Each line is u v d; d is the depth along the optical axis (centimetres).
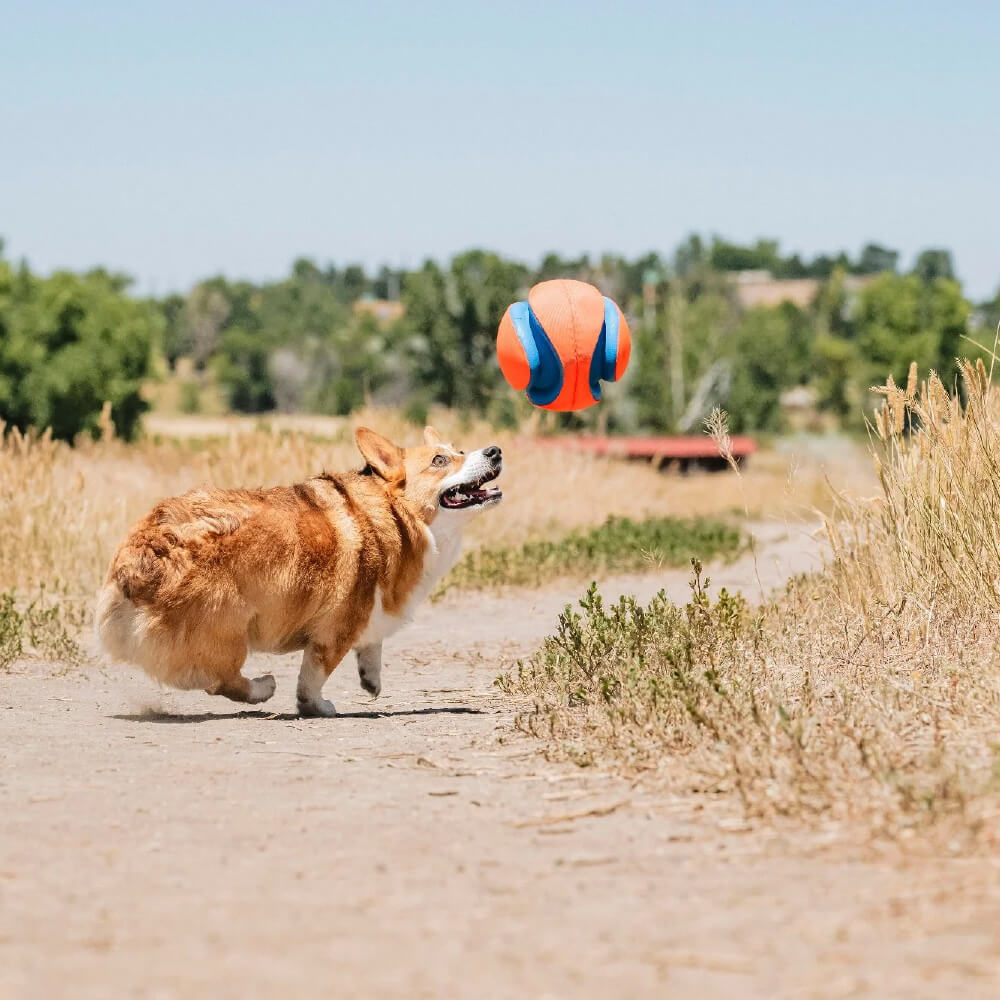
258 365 17638
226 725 936
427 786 725
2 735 883
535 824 639
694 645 1003
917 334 12925
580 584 1989
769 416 12075
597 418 6294
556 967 442
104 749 831
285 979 432
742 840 595
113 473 2345
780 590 1409
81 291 10588
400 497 1015
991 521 1051
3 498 1780
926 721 784
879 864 545
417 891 530
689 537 2447
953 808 595
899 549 1105
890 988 418
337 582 975
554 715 890
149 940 470
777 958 446
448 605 1806
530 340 1174
